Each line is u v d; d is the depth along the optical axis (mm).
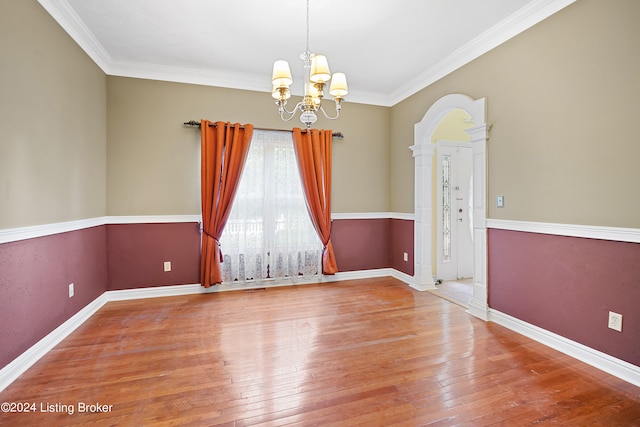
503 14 2654
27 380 1992
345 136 4520
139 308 3330
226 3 2494
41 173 2334
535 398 1816
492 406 1748
